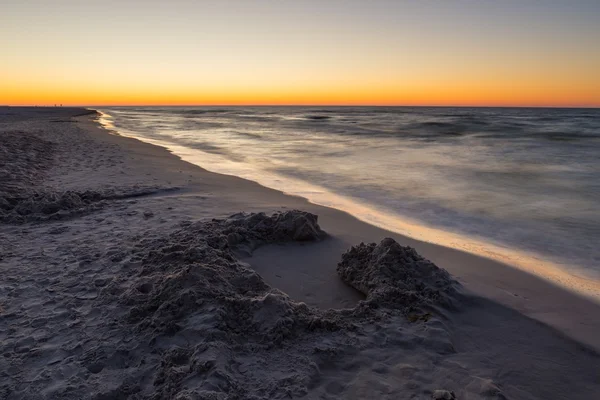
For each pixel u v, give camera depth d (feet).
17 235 18.70
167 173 35.86
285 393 8.55
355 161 47.88
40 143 54.70
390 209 25.52
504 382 9.27
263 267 15.58
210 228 18.02
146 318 11.19
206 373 8.83
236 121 168.25
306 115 258.57
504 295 13.52
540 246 18.89
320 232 18.89
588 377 9.55
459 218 23.53
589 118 177.78
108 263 15.29
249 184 31.73
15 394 8.66
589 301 13.32
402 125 126.72
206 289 11.70
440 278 13.61
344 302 13.10
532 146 64.44
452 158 50.52
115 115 239.50
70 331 10.97
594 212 24.80
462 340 10.89
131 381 9.07
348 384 9.02
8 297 12.82
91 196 25.89
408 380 9.14
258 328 10.60
